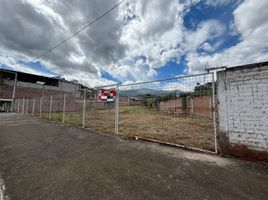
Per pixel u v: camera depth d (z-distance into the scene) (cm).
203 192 204
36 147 423
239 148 319
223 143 343
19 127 756
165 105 565
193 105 520
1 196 200
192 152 374
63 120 956
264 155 288
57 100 1580
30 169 282
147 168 282
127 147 420
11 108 2297
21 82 2480
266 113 287
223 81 346
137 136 541
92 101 1138
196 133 592
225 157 332
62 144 453
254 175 250
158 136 550
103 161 317
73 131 656
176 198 191
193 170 271
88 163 307
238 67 323
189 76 416
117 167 287
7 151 390
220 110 350
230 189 210
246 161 306
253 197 192
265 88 289
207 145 429
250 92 307
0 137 543
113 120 1001
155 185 223
